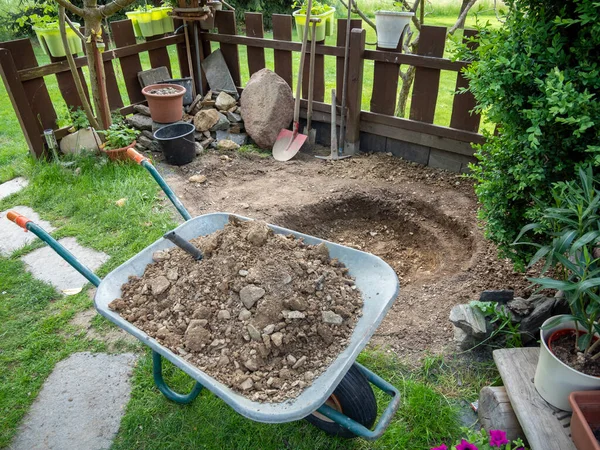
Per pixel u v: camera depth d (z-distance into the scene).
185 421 2.21
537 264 2.95
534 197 2.08
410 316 2.74
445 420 2.15
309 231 3.90
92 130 4.69
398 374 2.37
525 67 2.06
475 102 4.07
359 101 4.71
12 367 2.53
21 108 4.30
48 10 4.57
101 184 4.20
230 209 3.88
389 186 4.23
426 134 4.45
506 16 2.38
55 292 3.06
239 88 5.68
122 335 2.70
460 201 3.87
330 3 10.72
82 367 2.51
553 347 1.92
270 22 11.90
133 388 2.38
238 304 1.88
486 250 3.19
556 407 1.86
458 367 2.40
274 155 4.98
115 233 3.61
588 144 2.07
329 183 4.34
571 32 2.13
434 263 3.50
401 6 4.59
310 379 1.67
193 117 5.20
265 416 1.41
